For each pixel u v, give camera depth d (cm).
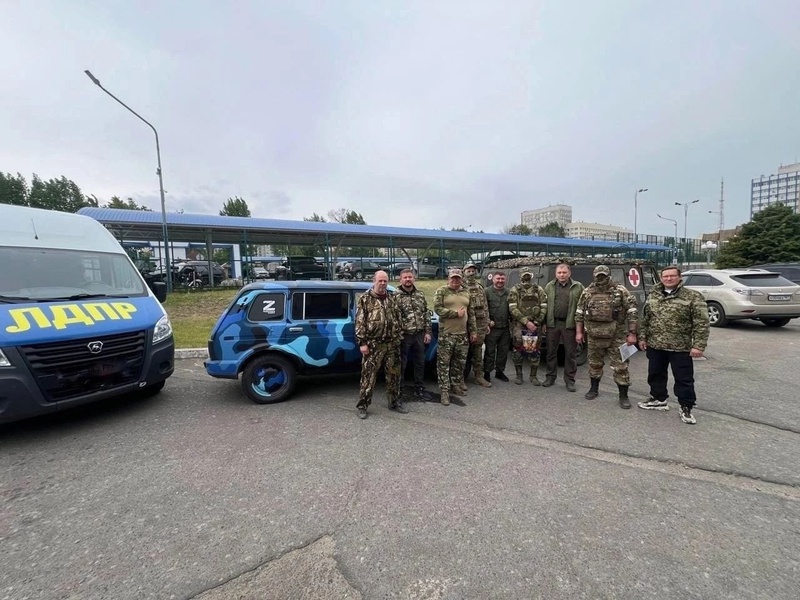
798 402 464
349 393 515
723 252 3053
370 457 335
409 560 214
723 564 210
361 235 2348
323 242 2556
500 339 560
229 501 271
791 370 604
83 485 293
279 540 231
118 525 246
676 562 211
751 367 622
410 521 248
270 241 2494
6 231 438
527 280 540
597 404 468
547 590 192
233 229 1931
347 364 495
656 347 425
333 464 323
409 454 340
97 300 425
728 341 829
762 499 271
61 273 443
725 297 988
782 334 909
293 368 482
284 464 323
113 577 203
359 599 188
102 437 377
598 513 255
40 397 354
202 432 388
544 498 272
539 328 552
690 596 189
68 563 213
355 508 262
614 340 464
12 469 317
